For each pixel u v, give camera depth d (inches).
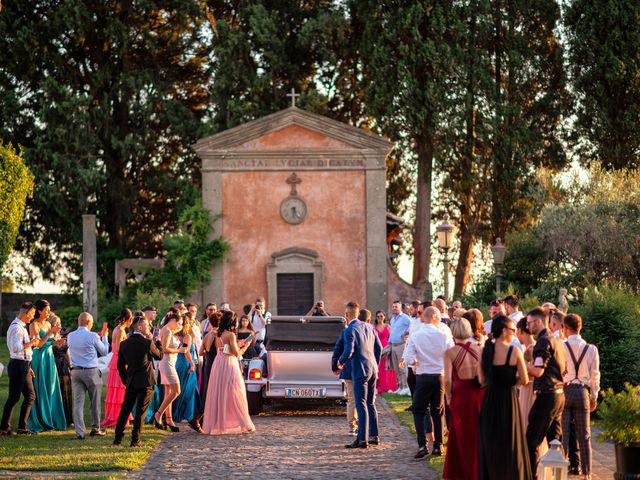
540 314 434.3
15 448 535.5
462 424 429.7
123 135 1658.5
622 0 1512.1
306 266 1375.5
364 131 1384.1
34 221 1689.2
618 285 1197.7
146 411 586.9
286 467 486.6
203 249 1363.2
